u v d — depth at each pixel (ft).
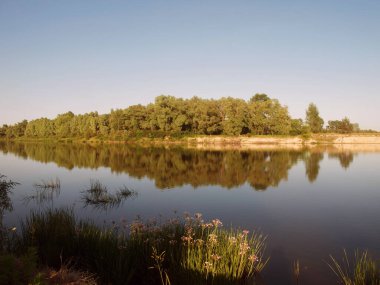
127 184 96.32
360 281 30.45
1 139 457.27
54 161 159.02
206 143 302.04
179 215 60.95
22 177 109.60
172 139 313.12
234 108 306.76
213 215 61.41
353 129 354.74
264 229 52.26
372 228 52.75
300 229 52.21
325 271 35.86
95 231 36.32
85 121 366.63
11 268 19.20
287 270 35.91
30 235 35.68
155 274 29.91
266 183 98.43
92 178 107.34
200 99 339.77
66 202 71.87
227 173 119.65
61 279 23.13
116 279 28.71
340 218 59.21
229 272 28.99
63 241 33.99
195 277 28.17
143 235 33.50
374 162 152.56
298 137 299.17
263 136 302.25
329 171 123.95
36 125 427.74
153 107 329.52
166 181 101.86
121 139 330.34
